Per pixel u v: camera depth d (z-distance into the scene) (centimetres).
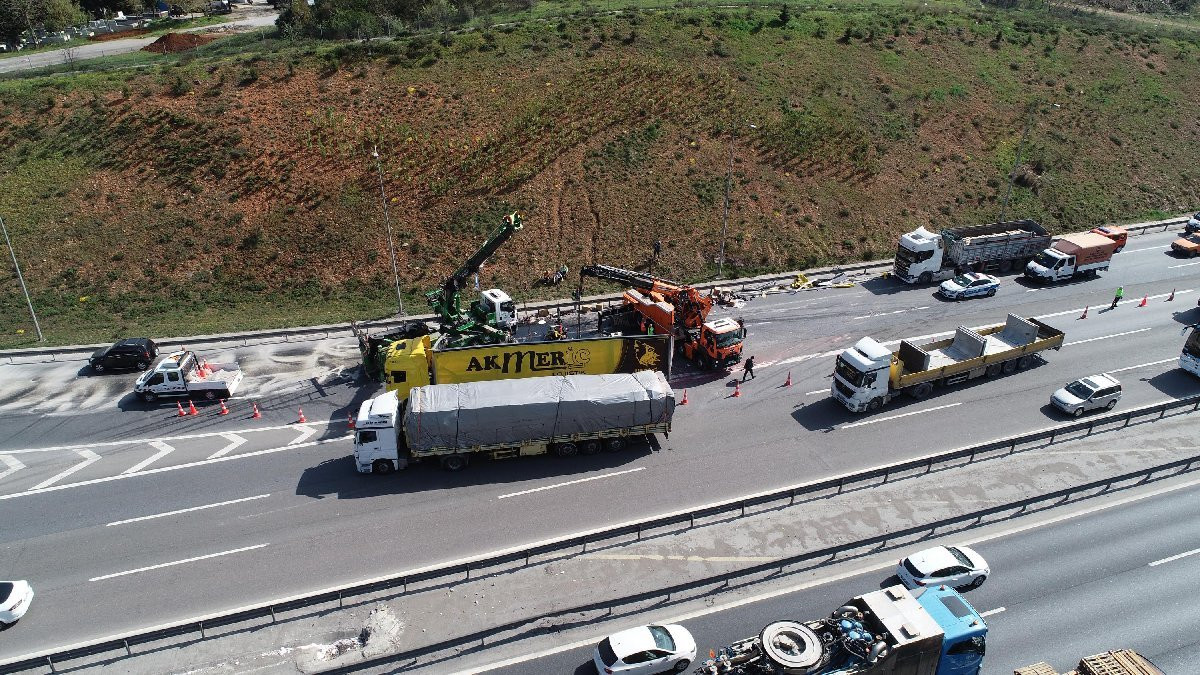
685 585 2405
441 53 6266
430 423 3022
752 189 5666
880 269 5366
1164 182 6612
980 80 7075
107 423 3584
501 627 2236
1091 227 6075
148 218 5091
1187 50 8069
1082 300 4859
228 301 4778
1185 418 3469
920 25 7638
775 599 2475
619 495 3017
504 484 3102
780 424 3534
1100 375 3666
